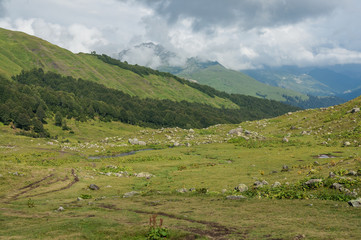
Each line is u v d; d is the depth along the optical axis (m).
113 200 34.88
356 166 37.78
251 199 30.91
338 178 31.98
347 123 92.62
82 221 22.62
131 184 50.66
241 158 73.00
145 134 137.12
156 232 18.53
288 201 28.41
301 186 33.34
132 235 18.98
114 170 66.38
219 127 139.38
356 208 23.36
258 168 57.09
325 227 18.86
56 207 31.44
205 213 25.19
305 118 116.12
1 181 46.72
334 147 74.38
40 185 48.25
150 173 60.94
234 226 20.33
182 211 26.34
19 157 86.12
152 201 32.69
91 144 122.81
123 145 115.56
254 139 97.94
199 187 43.34
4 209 30.59
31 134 184.12
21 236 19.22
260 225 20.22
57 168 62.34
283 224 20.23
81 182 52.38
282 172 48.38
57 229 20.48
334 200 27.25
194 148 95.62
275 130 112.81
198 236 17.89
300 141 86.69
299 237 16.55
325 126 97.94
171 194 37.78
